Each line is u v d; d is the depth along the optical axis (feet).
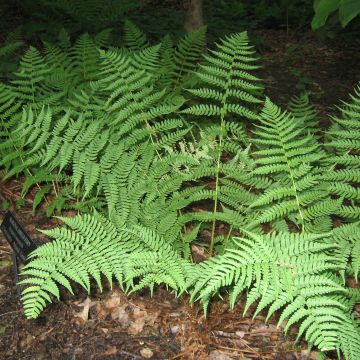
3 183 13.97
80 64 18.25
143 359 9.81
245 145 14.58
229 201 11.75
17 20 28.12
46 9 27.84
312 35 34.01
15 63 19.16
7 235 10.84
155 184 11.55
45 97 14.03
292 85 25.07
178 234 11.41
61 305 10.68
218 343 10.29
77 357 9.70
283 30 35.35
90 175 10.85
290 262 8.64
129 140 12.08
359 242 9.95
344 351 8.56
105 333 10.25
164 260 9.51
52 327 10.20
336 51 31.24
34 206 12.39
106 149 11.42
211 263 9.20
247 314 11.02
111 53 12.87
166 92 16.74
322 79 26.45
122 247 9.84
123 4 27.81
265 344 10.35
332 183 10.89
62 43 19.98
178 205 11.31
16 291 10.84
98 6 27.14
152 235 10.24
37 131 11.32
